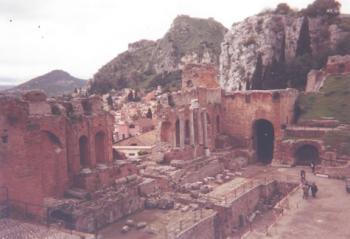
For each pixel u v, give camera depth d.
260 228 39.53
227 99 64.75
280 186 49.00
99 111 39.00
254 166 59.31
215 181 48.16
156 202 38.12
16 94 32.34
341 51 97.94
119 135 104.88
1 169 33.03
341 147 53.16
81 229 30.61
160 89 183.50
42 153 31.66
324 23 112.88
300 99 67.25
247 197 43.22
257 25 121.00
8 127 32.28
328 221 34.38
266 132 66.12
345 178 48.84
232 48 126.31
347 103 61.97
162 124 54.41
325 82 70.94
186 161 48.69
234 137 64.38
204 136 55.03
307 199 41.12
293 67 99.31
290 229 32.69
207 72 63.44
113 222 34.00
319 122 60.12
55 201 31.36
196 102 54.38
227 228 37.88
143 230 32.03
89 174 34.75
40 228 29.34
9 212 32.47
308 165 58.25
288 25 117.31
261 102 61.62
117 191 35.94
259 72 106.94
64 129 33.84
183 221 33.97
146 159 52.28
